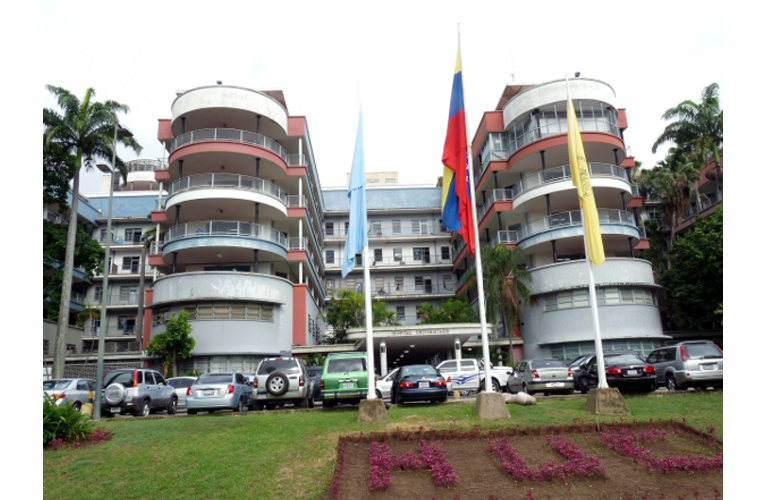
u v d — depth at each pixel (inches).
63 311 1143.0
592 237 549.0
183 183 1330.0
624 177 1358.3
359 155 574.2
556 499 308.3
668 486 323.9
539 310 1317.7
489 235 1668.3
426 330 1050.7
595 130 1354.6
